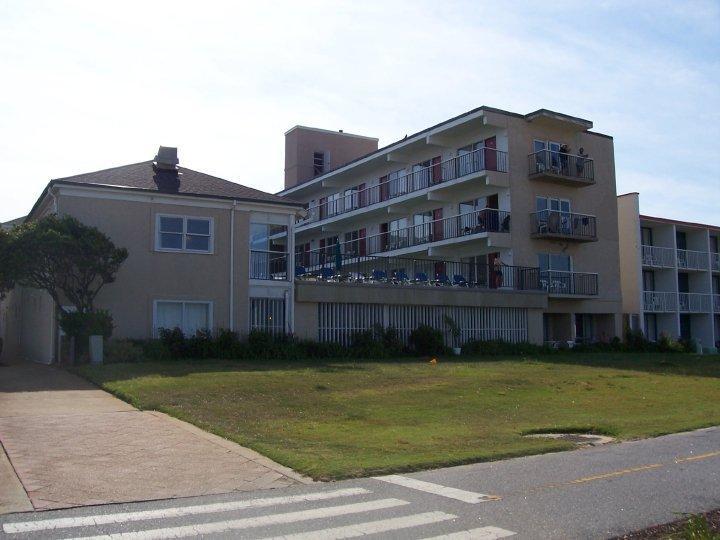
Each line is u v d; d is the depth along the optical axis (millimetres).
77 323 20828
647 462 10234
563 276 35219
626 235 40781
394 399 16359
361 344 27000
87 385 16641
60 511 7340
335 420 13562
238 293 25406
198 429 11789
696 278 44625
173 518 7125
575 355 31031
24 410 13094
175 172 26594
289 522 7020
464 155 35812
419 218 40406
